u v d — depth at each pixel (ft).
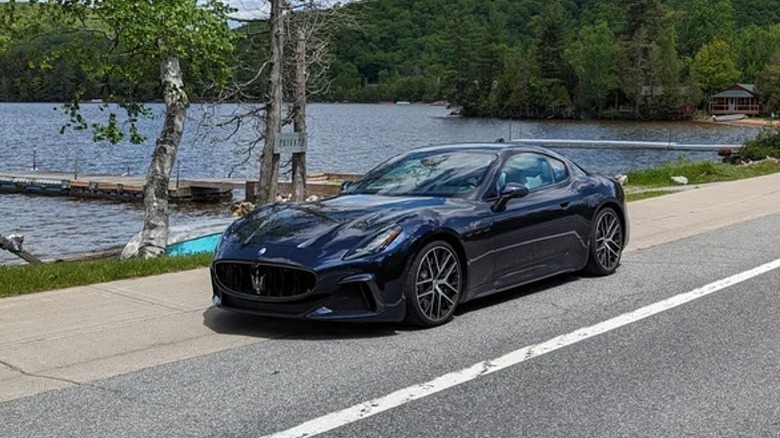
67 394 16.44
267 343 20.17
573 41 447.83
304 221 21.57
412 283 20.52
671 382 16.71
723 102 422.41
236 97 55.93
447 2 583.58
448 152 25.95
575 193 26.43
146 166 165.07
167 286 27.07
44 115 393.50
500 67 440.45
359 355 18.94
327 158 169.68
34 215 92.73
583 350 19.07
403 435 14.02
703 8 483.10
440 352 19.03
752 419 14.62
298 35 59.06
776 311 22.72
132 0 37.47
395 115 449.06
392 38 565.53
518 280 23.98
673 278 27.43
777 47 449.89
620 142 170.19
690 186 65.41
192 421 14.84
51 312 23.43
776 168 78.74
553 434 13.97
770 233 37.27
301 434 14.12
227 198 111.04
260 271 20.34
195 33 39.19
